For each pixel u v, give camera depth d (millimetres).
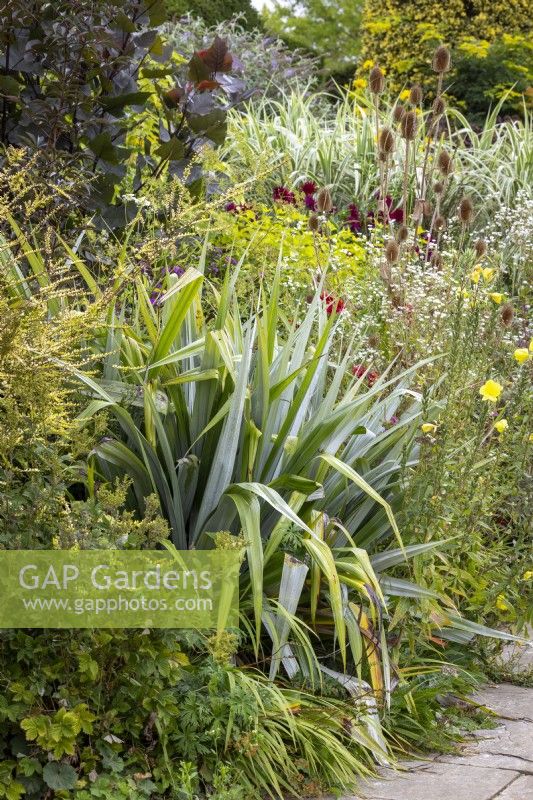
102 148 4527
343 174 8336
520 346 5363
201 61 4895
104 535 2793
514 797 2848
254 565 3023
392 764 3135
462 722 3453
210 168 5145
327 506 3654
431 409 3906
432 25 12391
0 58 4652
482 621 3994
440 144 8258
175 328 3363
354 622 3324
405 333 4672
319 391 3871
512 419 4336
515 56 12531
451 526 3930
